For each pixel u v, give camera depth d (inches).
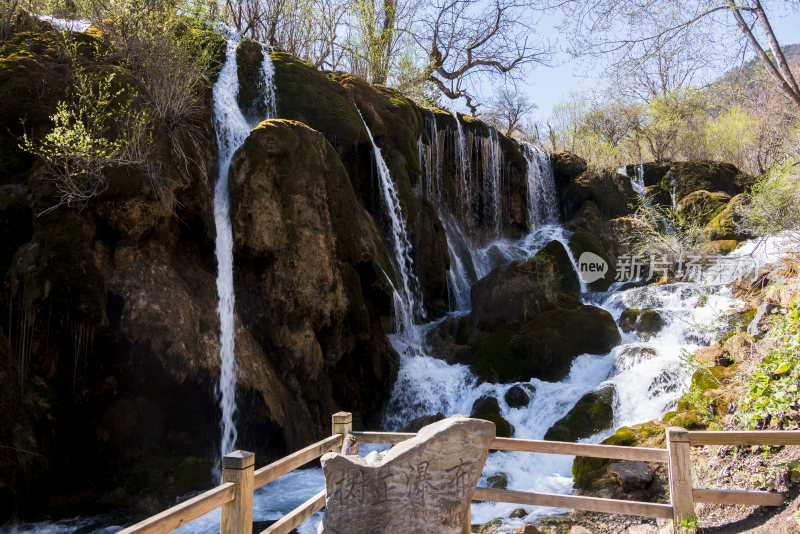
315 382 401.1
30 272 297.9
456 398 441.4
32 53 370.3
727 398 290.4
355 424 430.3
